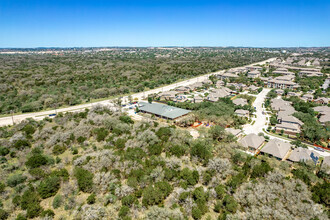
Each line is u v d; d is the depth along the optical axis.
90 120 87.19
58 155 66.38
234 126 90.06
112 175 52.59
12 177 51.94
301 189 46.53
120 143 67.31
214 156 63.81
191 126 90.31
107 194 48.94
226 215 40.22
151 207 43.28
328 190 45.66
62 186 51.72
